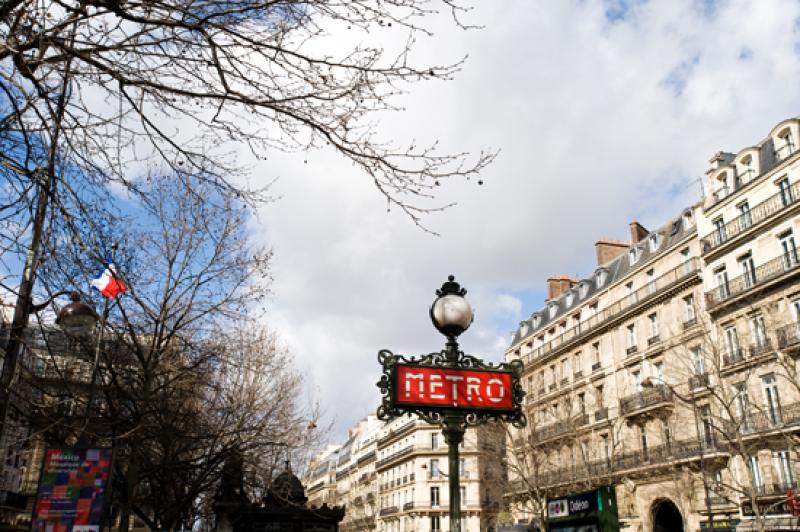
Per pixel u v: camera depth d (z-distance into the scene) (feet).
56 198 22.18
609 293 144.66
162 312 50.47
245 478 61.16
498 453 153.48
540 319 178.70
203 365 56.49
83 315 31.12
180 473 66.74
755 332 101.65
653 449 117.91
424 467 206.80
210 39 19.47
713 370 102.32
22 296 24.26
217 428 57.82
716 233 113.39
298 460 75.87
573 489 130.52
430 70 20.49
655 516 116.57
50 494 26.23
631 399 126.00
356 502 278.26
